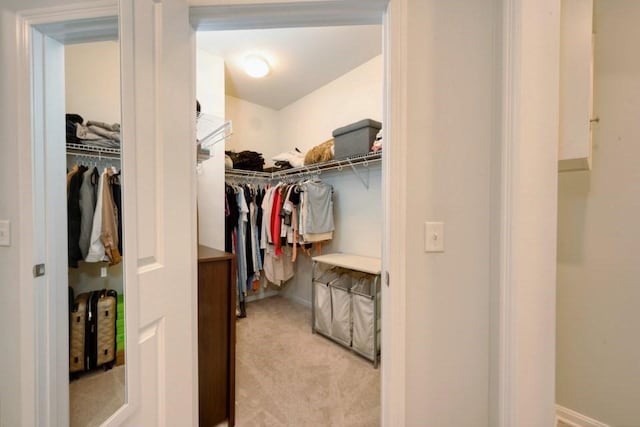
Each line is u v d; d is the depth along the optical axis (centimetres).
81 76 75
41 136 64
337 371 190
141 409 81
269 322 276
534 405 85
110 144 81
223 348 137
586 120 94
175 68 93
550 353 85
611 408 131
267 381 178
